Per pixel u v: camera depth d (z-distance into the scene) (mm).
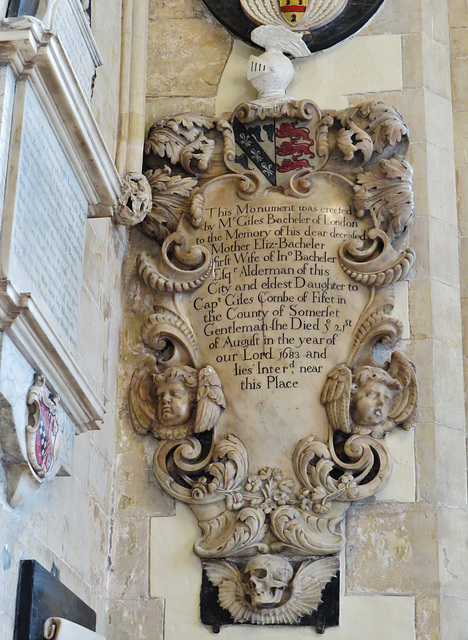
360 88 6125
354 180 5828
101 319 5324
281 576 5152
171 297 5738
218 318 5613
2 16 4027
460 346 5668
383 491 5340
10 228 3689
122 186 5539
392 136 5812
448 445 5434
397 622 5117
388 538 5262
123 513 5457
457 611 5145
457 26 6398
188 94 6211
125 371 5707
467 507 5367
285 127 5949
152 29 6367
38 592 3979
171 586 5305
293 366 5465
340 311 5562
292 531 5219
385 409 5395
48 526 4379
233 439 5398
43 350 3871
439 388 5516
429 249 5758
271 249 5660
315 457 5332
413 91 6094
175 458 5445
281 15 6207
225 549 5250
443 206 5902
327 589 5184
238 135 5977
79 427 4547
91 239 5145
